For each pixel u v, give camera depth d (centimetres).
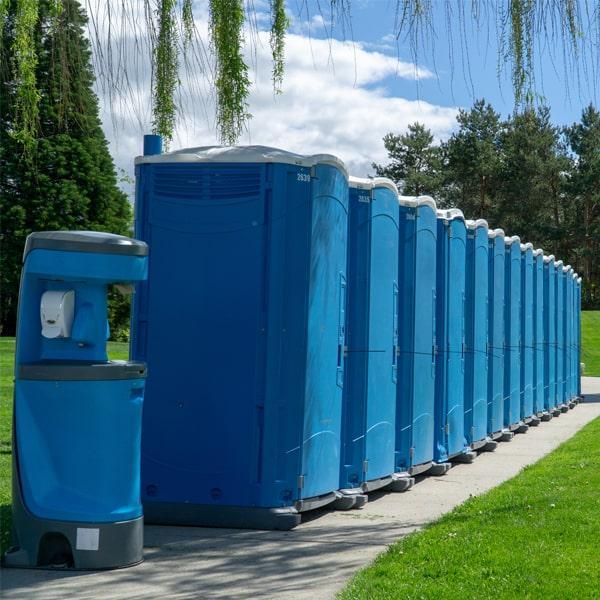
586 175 5284
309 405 781
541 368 1870
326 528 761
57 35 510
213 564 621
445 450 1140
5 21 503
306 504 780
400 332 1017
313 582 573
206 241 779
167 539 707
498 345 1476
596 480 915
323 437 805
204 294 777
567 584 532
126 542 601
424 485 1027
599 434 1486
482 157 5366
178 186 787
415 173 5712
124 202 3478
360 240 904
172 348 780
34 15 498
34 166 521
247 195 774
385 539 713
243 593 545
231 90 592
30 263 586
